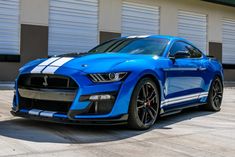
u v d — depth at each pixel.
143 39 5.74
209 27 16.20
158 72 4.93
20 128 4.63
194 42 15.65
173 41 5.77
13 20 10.38
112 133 4.52
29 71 4.54
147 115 4.83
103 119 4.24
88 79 4.23
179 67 5.47
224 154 3.79
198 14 15.72
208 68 6.44
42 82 4.43
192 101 6.00
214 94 6.76
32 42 10.69
